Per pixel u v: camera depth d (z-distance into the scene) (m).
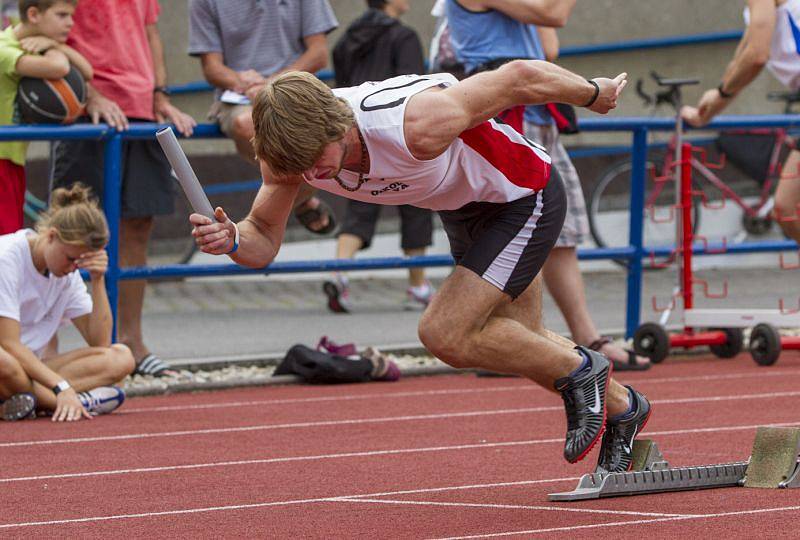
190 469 19.67
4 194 27.44
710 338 31.81
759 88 50.91
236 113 28.33
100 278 25.53
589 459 19.89
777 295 42.06
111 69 28.44
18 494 18.00
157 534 15.43
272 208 15.77
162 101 29.67
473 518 15.85
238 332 35.81
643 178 32.72
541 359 16.39
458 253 17.12
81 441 22.27
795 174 30.89
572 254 29.84
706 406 24.72
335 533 15.23
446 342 16.08
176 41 46.47
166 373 29.44
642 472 16.88
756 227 47.88
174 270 28.52
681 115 31.81
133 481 18.80
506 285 16.09
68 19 26.92
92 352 25.41
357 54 36.25
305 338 34.78
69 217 24.48
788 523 14.98
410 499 17.16
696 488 17.20
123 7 28.67
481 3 26.50
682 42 49.31
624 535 14.59
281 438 22.39
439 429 23.02
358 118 14.68
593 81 15.52
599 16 49.44
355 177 15.10
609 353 29.69
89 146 28.92
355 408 25.72
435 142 14.59
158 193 28.94
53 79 26.67
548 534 14.79
